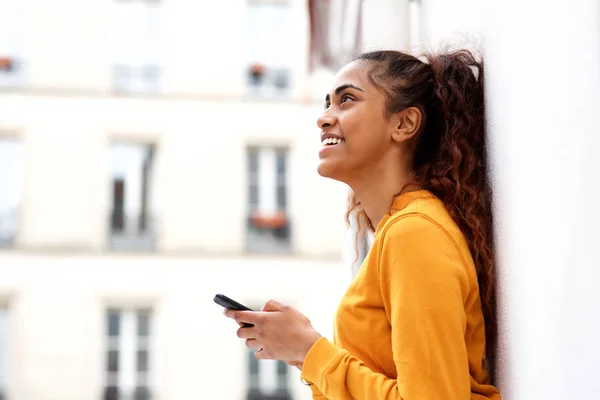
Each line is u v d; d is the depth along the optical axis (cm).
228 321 988
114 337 974
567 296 95
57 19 1029
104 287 983
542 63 103
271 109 1035
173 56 1038
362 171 122
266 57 1048
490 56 123
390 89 121
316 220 1020
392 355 109
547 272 100
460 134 122
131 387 970
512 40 113
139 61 1034
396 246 107
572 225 94
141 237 1001
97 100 1016
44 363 958
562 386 96
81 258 985
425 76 123
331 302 1005
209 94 1032
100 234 992
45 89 1013
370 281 111
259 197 1022
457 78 126
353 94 122
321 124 123
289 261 1011
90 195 1001
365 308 111
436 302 103
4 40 1013
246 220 1014
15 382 953
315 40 234
